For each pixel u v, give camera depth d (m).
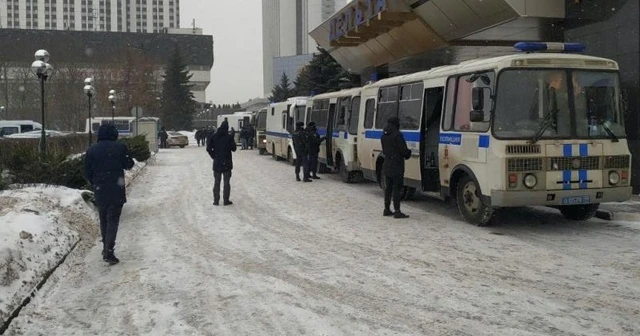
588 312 5.96
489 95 9.87
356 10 24.03
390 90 14.22
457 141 10.92
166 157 33.50
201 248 9.16
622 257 8.16
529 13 16.20
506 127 9.67
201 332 5.56
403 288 6.86
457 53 24.39
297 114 25.41
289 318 5.89
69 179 13.20
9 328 5.52
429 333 5.43
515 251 8.62
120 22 129.62
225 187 13.72
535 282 7.03
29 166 12.84
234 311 6.14
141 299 6.61
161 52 95.88
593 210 10.66
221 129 13.72
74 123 53.06
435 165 12.40
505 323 5.67
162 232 10.54
